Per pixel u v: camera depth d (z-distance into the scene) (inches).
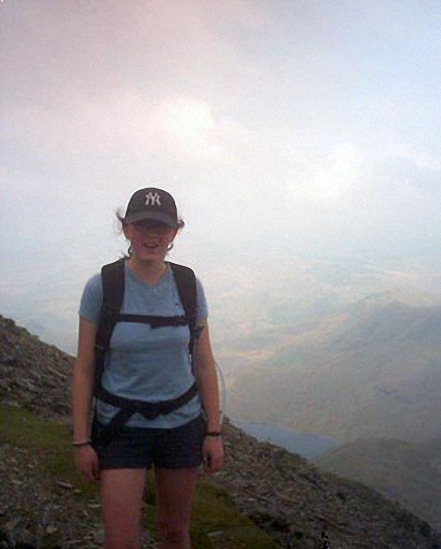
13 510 108.1
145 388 65.9
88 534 106.2
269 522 159.5
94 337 66.4
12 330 239.8
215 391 69.9
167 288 67.3
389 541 207.8
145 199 65.8
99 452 66.1
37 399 179.2
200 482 164.6
